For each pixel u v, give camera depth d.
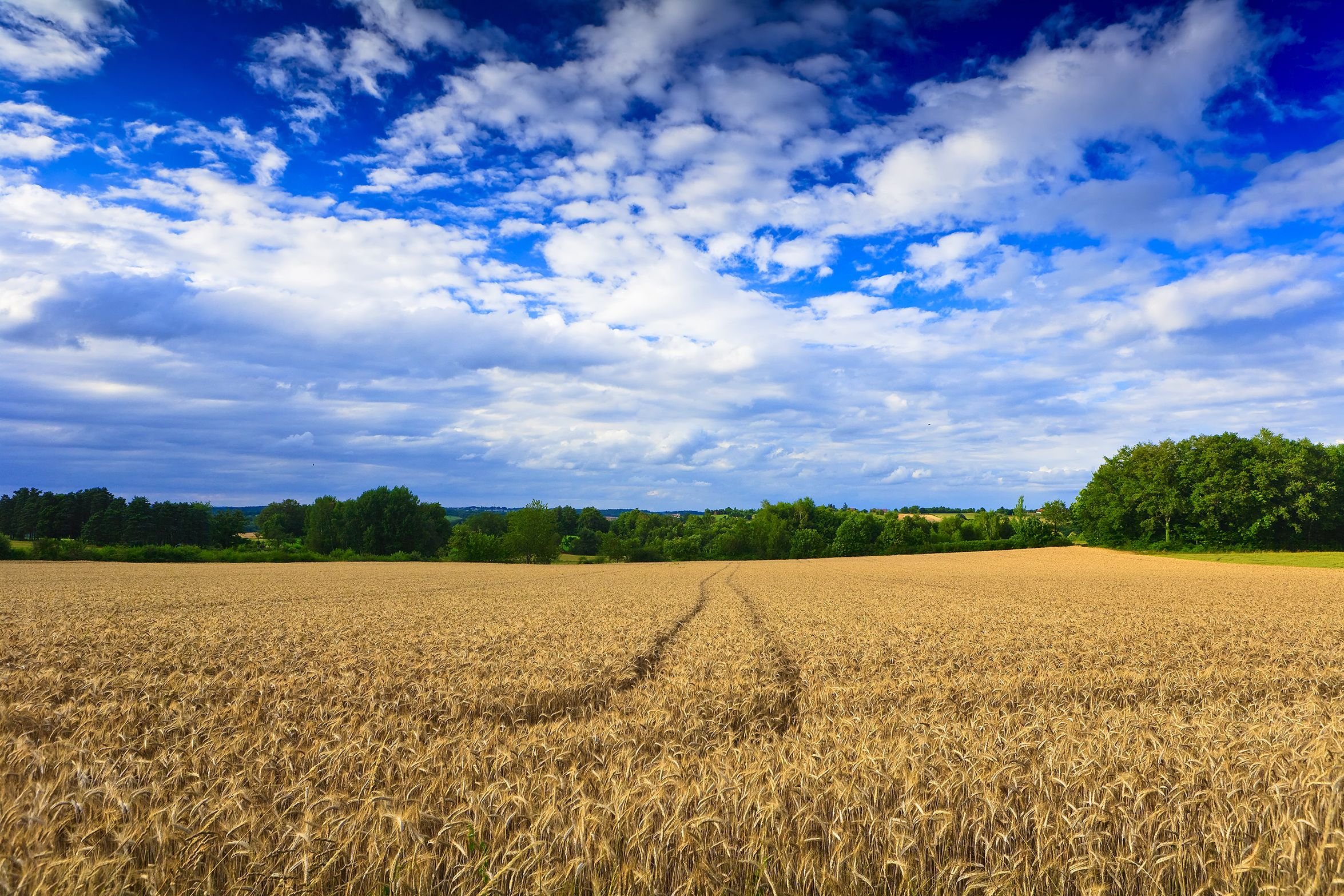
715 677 11.91
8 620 20.11
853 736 7.44
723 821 4.80
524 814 4.96
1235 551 76.25
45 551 66.19
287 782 5.79
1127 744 6.73
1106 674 12.30
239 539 113.38
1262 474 74.31
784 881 4.45
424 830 4.79
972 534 115.31
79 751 6.61
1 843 4.34
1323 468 75.31
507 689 10.49
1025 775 5.78
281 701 9.38
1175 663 13.62
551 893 4.11
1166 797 5.43
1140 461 83.62
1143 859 4.56
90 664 12.74
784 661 14.23
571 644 15.59
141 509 104.44
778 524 99.00
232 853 4.44
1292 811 5.00
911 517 112.94
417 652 14.42
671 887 4.36
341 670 12.05
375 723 8.12
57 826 4.61
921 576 50.88
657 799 4.93
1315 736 7.29
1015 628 19.06
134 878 4.21
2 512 109.44
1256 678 12.12
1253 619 21.61
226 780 5.71
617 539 94.38
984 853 4.79
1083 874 4.43
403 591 35.66
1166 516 79.94
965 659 14.02
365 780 5.72
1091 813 4.96
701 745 7.68
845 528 99.88
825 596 31.84
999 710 9.77
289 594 32.53
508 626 19.52
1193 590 35.81
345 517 100.94
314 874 4.31
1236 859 4.63
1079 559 75.25
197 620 20.50
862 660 13.80
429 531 104.44
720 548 98.88
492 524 134.88
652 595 32.69
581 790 5.37
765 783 5.49
